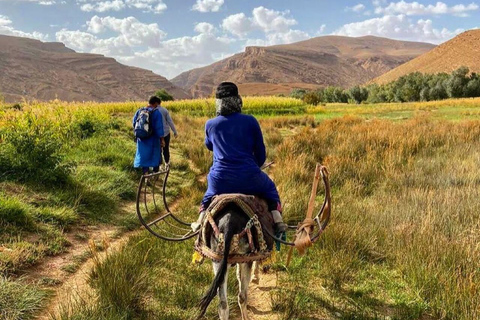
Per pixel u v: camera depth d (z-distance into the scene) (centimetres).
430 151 1454
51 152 971
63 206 853
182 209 965
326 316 537
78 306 513
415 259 622
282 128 2647
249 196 450
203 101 4712
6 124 1172
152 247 704
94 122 1727
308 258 683
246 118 483
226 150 474
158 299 566
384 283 610
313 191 491
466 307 508
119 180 1077
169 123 1339
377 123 2202
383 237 734
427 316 531
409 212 822
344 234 715
